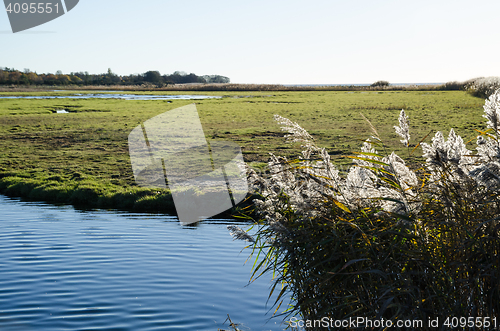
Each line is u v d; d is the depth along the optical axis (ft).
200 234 28.63
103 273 20.94
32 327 14.89
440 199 7.29
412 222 7.08
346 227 7.58
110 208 40.45
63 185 49.16
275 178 8.59
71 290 18.60
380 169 7.82
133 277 20.34
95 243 26.76
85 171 57.57
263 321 15.17
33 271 21.15
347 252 7.41
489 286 6.79
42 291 18.44
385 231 7.04
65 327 14.94
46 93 285.23
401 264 7.18
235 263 22.59
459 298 6.64
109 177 53.98
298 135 8.62
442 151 7.41
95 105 167.53
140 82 499.10
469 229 6.73
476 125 85.25
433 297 6.73
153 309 16.52
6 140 85.61
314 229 7.88
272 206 8.52
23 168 59.98
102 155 70.64
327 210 7.86
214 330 14.52
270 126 101.81
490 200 6.81
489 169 6.43
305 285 7.77
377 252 7.26
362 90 289.53
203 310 16.43
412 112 115.85
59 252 24.67
